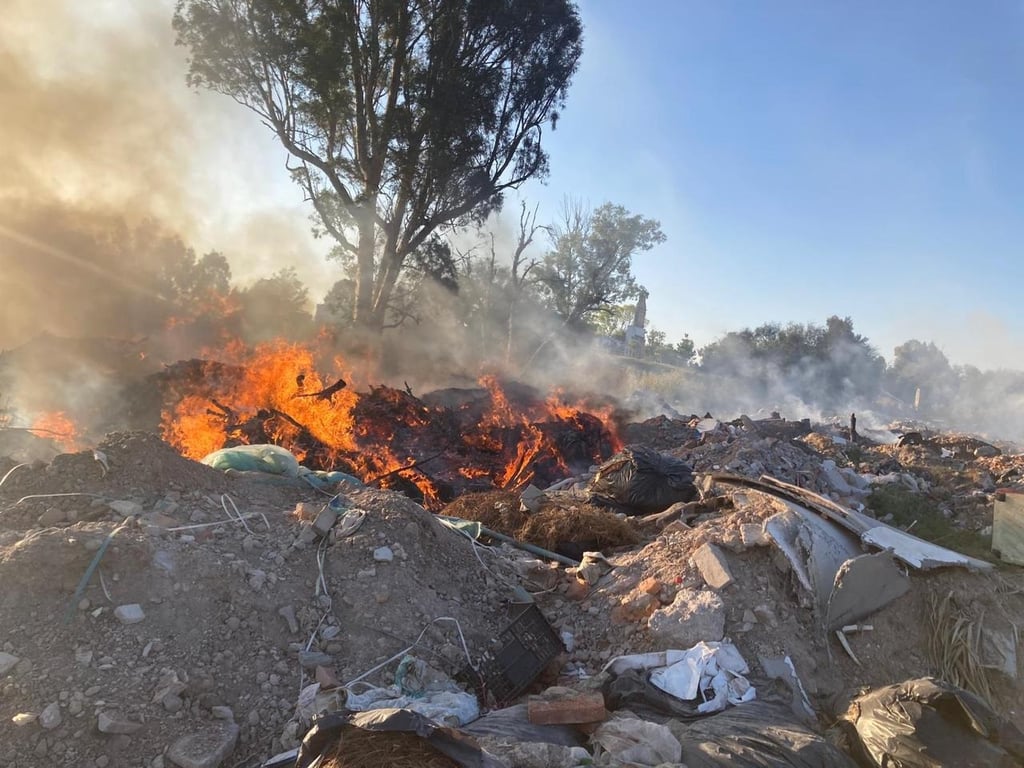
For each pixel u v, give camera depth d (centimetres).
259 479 630
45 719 362
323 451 1329
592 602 589
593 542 714
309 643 464
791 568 560
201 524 524
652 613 544
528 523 747
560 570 647
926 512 965
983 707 398
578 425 1662
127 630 421
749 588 554
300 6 2364
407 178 2573
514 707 435
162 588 449
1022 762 382
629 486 898
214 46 2344
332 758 322
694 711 453
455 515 808
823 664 520
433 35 2656
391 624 493
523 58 2812
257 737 404
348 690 421
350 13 2498
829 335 5688
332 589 505
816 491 1052
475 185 2766
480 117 2617
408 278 2903
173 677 404
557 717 414
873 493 1036
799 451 1273
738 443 1261
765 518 609
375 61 2592
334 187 2609
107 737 368
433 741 320
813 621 541
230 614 457
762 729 410
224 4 2392
